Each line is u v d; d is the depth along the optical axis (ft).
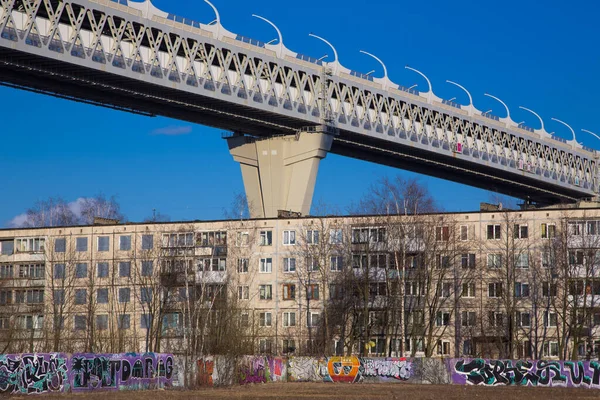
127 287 394.32
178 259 384.68
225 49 473.26
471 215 368.48
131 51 422.00
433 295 363.35
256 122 512.22
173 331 359.25
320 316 371.56
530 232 362.94
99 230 402.93
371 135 565.94
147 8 428.15
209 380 261.03
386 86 581.53
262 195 539.29
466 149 647.56
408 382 291.58
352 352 364.38
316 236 385.50
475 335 359.05
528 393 235.81
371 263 365.20
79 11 403.34
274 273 387.34
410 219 364.79
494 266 363.15
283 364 306.35
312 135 526.98
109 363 226.38
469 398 215.51
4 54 375.25
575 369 269.85
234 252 389.80
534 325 356.59
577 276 333.62
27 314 395.75
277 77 511.81
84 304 397.19
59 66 394.93
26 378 208.54
